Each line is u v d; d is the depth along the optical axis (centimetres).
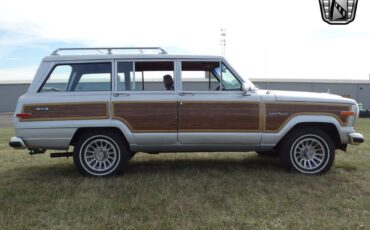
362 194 487
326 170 587
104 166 586
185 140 574
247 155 746
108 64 581
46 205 450
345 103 584
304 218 404
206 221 396
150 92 573
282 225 385
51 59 580
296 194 483
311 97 582
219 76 583
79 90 576
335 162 670
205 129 571
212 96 573
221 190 499
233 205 441
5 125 2086
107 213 420
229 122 572
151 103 569
